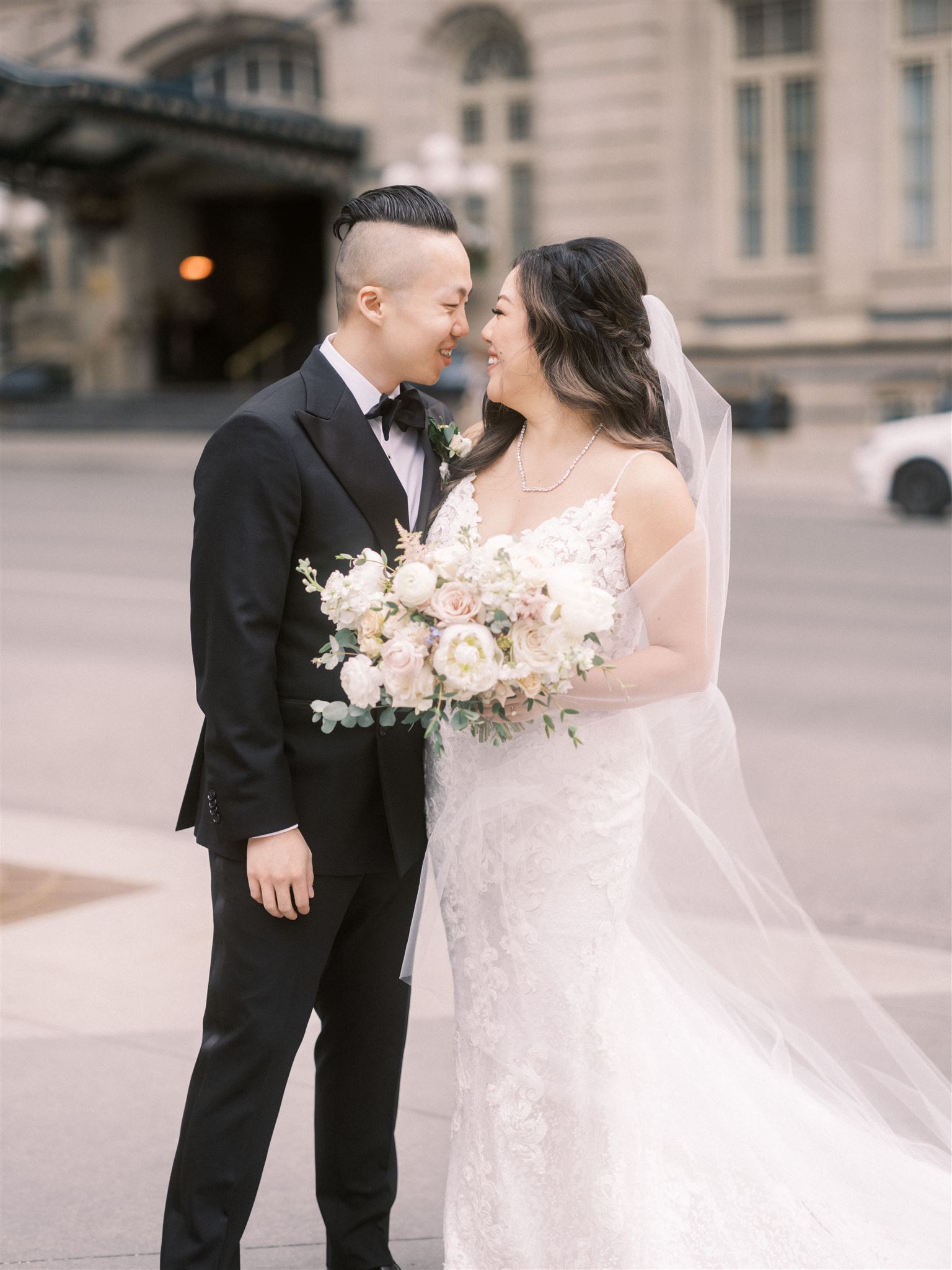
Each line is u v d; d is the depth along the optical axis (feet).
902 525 51.49
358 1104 8.89
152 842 18.16
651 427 8.41
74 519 53.57
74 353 101.86
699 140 77.30
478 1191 8.27
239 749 7.72
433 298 7.97
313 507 7.88
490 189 74.43
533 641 7.38
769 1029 9.19
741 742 22.70
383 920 8.67
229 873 8.04
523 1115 8.14
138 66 95.30
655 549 8.11
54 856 17.53
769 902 9.41
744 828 9.28
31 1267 9.26
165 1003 13.28
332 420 7.96
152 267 103.24
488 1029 8.27
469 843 8.21
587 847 8.14
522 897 8.14
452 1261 8.24
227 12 90.27
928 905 15.76
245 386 100.89
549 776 8.10
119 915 15.48
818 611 34.14
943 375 71.31
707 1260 8.24
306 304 105.60
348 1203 9.00
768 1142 8.50
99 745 22.88
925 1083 9.64
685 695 8.30
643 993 8.50
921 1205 8.64
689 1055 8.57
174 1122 11.20
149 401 95.04
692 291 78.07
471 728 7.82
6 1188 10.22
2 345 104.32
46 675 27.86
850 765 21.30
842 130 73.10
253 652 7.70
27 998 13.34
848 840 18.01
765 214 76.79
